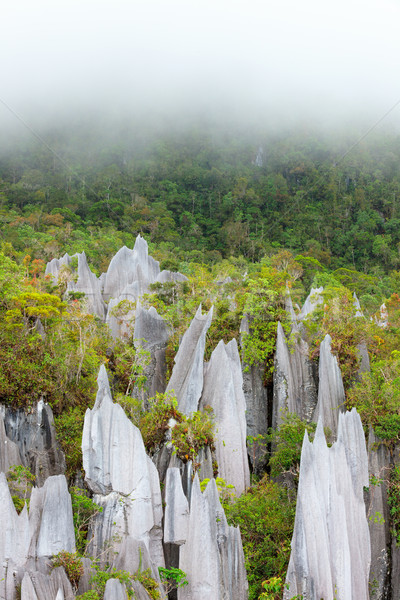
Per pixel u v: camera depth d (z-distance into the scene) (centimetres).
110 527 3816
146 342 5372
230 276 7444
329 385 4941
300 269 9244
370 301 8369
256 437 4941
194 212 15925
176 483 3859
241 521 4038
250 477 4781
